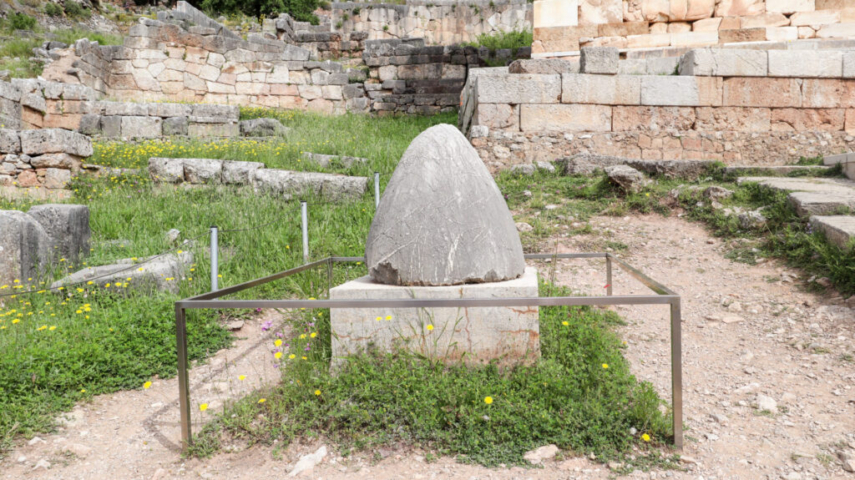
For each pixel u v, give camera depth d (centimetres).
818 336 377
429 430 268
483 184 334
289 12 2664
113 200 780
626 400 277
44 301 462
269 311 481
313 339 364
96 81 1633
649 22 1195
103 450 277
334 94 1809
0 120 1118
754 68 966
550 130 963
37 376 329
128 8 2809
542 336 360
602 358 318
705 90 970
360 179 827
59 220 554
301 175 848
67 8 2386
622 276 540
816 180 716
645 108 970
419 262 315
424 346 318
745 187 716
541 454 251
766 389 318
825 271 468
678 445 256
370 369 304
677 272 543
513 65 1014
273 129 1265
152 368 370
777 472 237
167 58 1741
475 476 239
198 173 895
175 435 292
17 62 1634
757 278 501
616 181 753
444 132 344
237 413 298
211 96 1773
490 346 315
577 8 1212
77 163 890
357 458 257
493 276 321
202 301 265
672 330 251
